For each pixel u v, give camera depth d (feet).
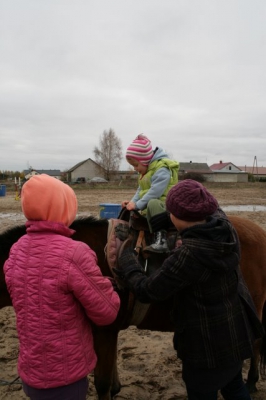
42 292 6.01
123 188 118.73
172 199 6.71
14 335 14.03
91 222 9.05
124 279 7.62
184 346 6.85
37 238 6.31
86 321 6.61
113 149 208.03
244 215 47.65
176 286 6.48
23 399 10.25
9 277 6.36
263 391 10.57
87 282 6.09
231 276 6.71
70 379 6.12
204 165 237.86
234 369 6.88
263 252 9.78
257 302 9.68
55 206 6.31
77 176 234.38
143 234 8.45
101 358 8.27
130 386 10.81
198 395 7.04
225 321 6.63
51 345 6.02
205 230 6.41
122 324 8.46
